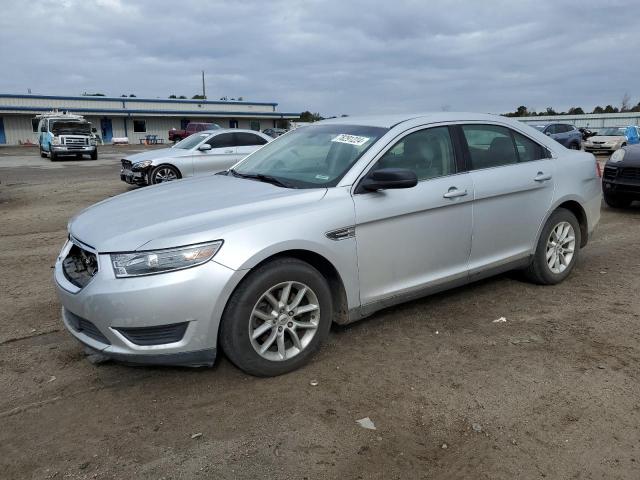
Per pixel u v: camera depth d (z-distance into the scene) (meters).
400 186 3.60
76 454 2.78
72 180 16.67
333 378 3.52
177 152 12.76
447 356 3.81
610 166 9.42
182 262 3.10
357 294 3.79
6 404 3.25
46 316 4.62
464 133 4.48
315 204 3.59
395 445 2.84
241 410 3.16
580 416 3.09
